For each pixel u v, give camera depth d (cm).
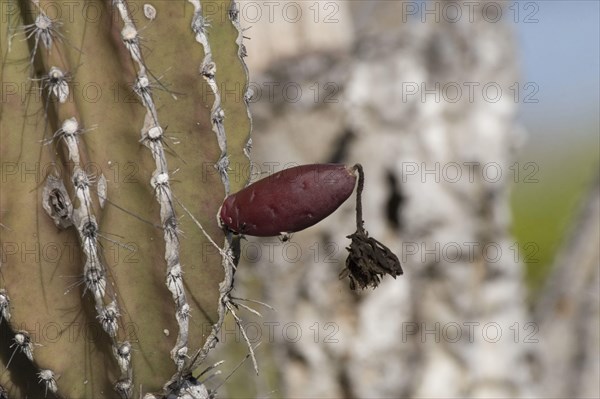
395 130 757
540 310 841
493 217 768
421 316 762
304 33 797
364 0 862
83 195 393
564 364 810
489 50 779
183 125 408
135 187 402
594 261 828
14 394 442
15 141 403
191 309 416
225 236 414
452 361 762
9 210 405
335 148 775
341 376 762
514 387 771
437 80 766
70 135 392
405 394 759
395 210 759
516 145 796
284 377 764
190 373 439
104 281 400
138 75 396
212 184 411
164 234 401
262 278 778
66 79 394
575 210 880
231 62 442
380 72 765
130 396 415
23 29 403
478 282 766
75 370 419
